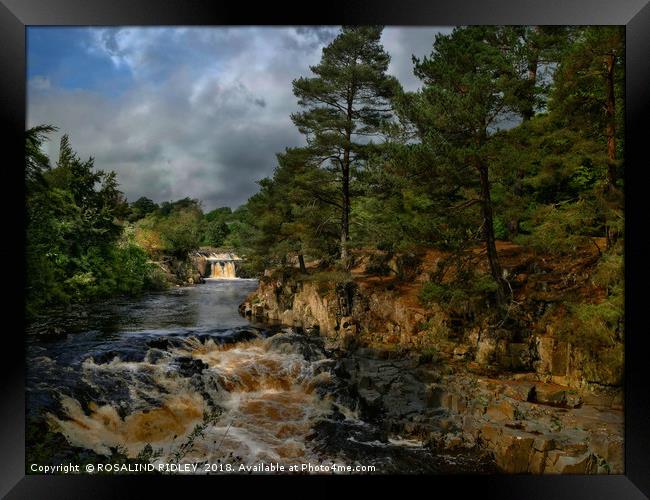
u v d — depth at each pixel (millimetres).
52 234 18906
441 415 8570
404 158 11000
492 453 7109
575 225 9547
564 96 9789
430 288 12078
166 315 20172
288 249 19562
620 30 8320
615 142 9367
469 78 10516
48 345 11664
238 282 40719
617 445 6426
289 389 10938
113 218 24938
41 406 7605
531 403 8125
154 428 8305
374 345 12922
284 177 19359
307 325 17062
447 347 11219
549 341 9273
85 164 22906
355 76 16828
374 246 17000
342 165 17906
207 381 10164
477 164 10727
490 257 11266
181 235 41250
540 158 10789
